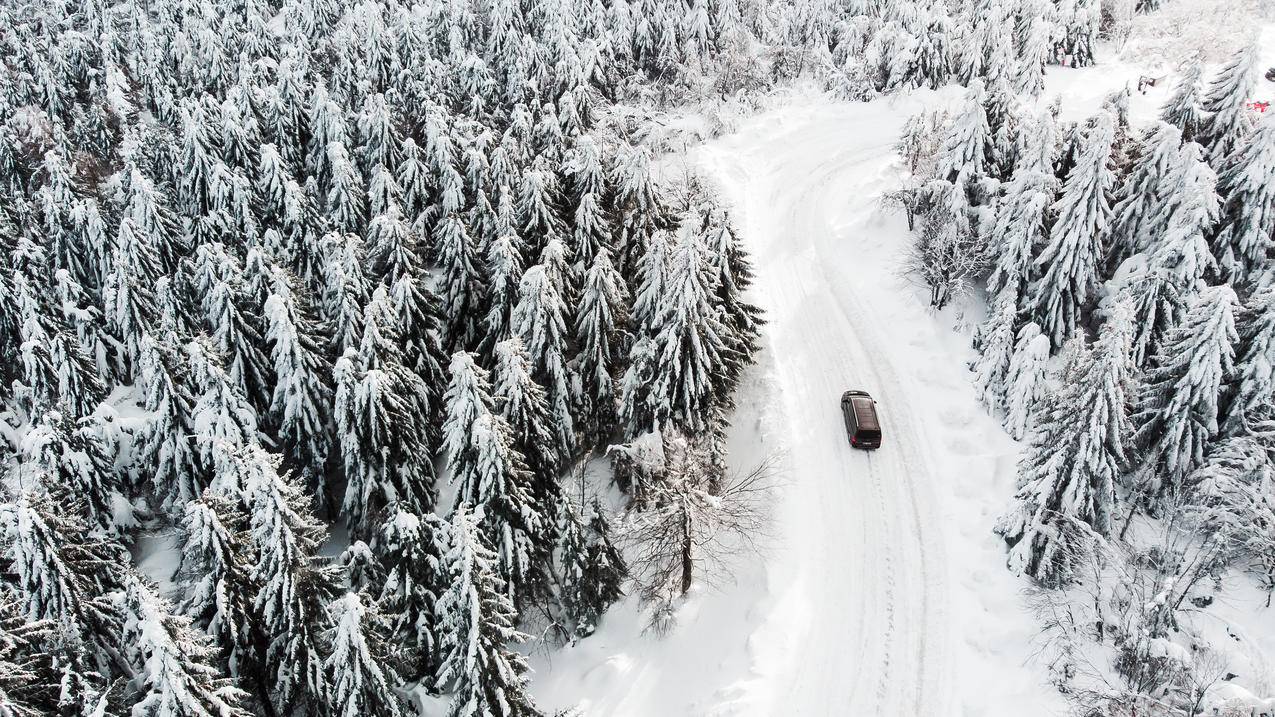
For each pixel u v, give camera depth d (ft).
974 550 98.53
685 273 105.09
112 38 263.08
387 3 272.31
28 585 81.41
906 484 109.91
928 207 144.46
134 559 118.93
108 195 197.88
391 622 89.04
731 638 97.40
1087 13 211.00
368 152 187.83
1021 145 138.82
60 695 74.02
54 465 109.50
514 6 249.34
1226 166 114.01
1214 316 86.74
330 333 127.75
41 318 135.74
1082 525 84.28
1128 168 127.24
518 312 115.65
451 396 98.43
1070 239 111.86
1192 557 89.61
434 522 90.99
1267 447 86.48
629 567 109.81
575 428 122.31
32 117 221.05
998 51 196.85
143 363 111.65
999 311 118.83
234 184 169.89
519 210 145.18
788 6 252.01
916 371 125.08
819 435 118.32
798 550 103.24
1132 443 89.45
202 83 245.24
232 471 87.66
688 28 244.01
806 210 169.99
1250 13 214.90
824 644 92.79
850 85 214.48
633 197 138.00
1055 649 84.38
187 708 59.21
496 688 72.84
